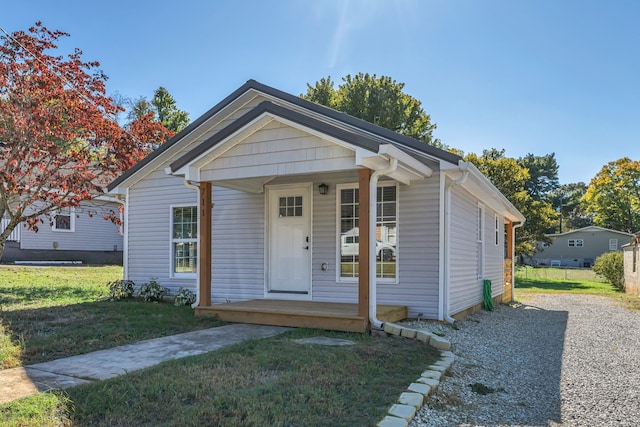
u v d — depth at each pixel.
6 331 6.53
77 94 9.48
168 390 3.93
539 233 27.59
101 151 11.03
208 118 10.12
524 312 11.84
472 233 10.43
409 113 25.83
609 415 4.10
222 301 9.98
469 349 6.57
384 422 3.39
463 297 9.52
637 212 42.81
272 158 7.22
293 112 6.88
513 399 4.51
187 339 6.34
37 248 18.86
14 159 8.66
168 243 10.89
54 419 3.28
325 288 8.98
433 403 4.11
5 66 8.69
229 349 5.53
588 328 9.16
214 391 3.94
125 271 11.38
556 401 4.48
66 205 9.41
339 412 3.57
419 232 8.23
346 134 6.48
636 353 6.79
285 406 3.66
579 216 64.06
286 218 9.55
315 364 4.81
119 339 6.25
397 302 8.33
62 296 10.86
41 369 4.71
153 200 11.15
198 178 7.97
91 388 3.93
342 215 8.96
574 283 24.23
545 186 60.09
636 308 12.87
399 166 7.06
